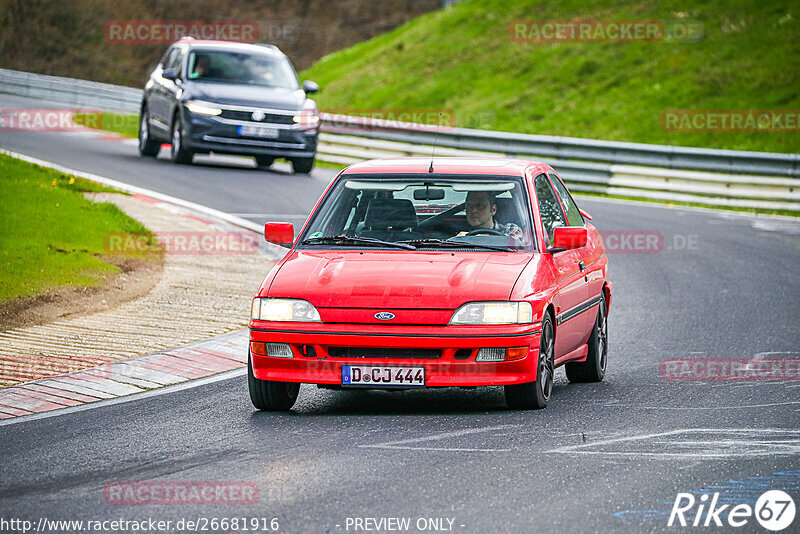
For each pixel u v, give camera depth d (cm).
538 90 11619
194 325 3422
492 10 13925
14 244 4200
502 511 1736
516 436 2231
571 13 13225
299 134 7094
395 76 12912
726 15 12175
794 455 2091
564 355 2675
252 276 4316
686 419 2400
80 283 3888
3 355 2962
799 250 5488
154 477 1939
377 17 16388
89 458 2073
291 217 5641
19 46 15475
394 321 2342
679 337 3509
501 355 2348
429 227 2647
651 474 1955
